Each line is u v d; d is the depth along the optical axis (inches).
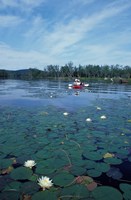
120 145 206.1
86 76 3905.0
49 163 159.9
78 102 567.2
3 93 862.5
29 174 141.3
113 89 1282.0
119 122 308.0
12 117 331.3
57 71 4274.1
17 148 191.2
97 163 161.9
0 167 151.6
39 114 362.0
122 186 128.7
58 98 681.0
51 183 123.3
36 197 115.2
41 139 219.1
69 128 268.2
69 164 158.9
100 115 363.3
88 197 115.8
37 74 4439.0
